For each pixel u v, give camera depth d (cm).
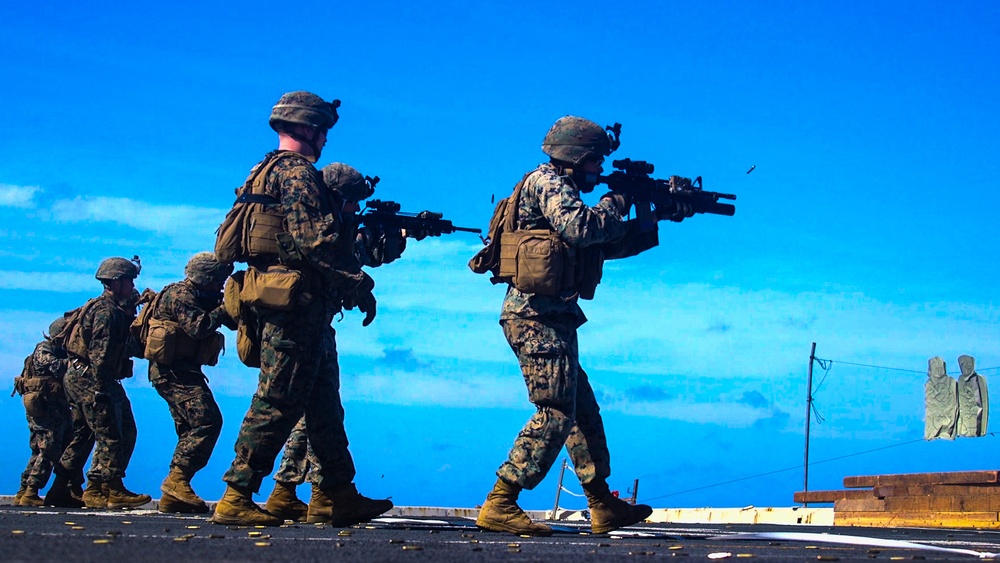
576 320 713
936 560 463
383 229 1200
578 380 737
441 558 420
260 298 667
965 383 1730
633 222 755
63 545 416
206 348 1163
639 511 751
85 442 1359
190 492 1114
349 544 491
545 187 703
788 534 767
